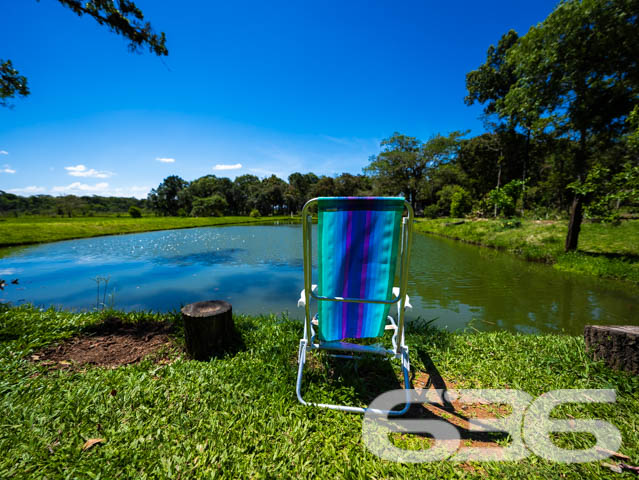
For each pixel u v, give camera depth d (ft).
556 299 14.87
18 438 4.25
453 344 8.10
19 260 26.45
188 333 7.02
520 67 24.30
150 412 4.94
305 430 4.62
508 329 11.07
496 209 61.00
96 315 9.64
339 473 3.94
